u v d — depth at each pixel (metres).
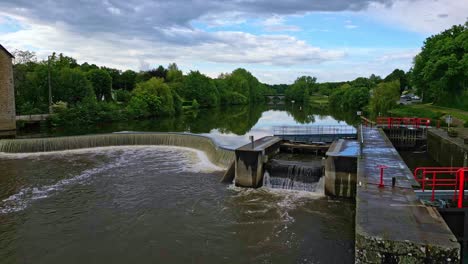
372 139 33.56
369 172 20.14
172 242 19.20
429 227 12.36
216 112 123.94
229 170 30.02
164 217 22.52
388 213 13.75
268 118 98.19
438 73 66.38
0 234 20.31
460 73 63.00
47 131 60.50
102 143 45.00
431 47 76.38
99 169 33.97
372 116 78.62
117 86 149.12
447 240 11.23
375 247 11.46
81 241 19.45
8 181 30.16
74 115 70.94
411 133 44.59
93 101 79.75
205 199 25.64
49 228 21.09
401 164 22.22
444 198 16.39
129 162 36.78
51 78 81.69
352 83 159.38
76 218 22.50
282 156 34.19
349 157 24.86
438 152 37.00
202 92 138.75
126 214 23.06
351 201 24.86
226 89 167.62
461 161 28.44
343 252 17.84
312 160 32.38
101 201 25.42
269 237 19.58
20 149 41.34
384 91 78.12
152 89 98.38
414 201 15.19
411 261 11.12
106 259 17.58
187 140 44.19
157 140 46.00
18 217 22.69
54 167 34.69
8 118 55.78
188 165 35.56
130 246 18.84
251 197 25.94
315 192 26.83
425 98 90.94
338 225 20.94
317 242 18.91
